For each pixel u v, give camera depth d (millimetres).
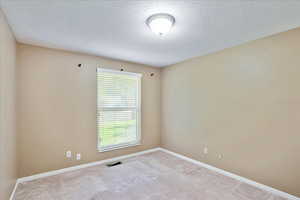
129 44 2648
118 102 3605
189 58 3492
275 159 2244
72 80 2979
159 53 3131
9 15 1765
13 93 2223
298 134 2053
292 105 2104
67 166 2914
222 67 2916
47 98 2730
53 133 2779
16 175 2365
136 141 3904
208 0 1501
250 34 2279
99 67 3303
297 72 2068
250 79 2520
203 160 3219
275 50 2260
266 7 1627
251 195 2197
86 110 3131
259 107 2416
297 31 2076
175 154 3865
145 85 4066
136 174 2834
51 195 2168
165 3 1555
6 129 1849
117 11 1699
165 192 2270
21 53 2520
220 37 2377
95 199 2096
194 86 3438
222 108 2904
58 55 2848
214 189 2350
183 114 3688
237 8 1649
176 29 2121
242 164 2604
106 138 3412
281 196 2164
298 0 1505
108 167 3127
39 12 1710
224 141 2865
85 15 1776
